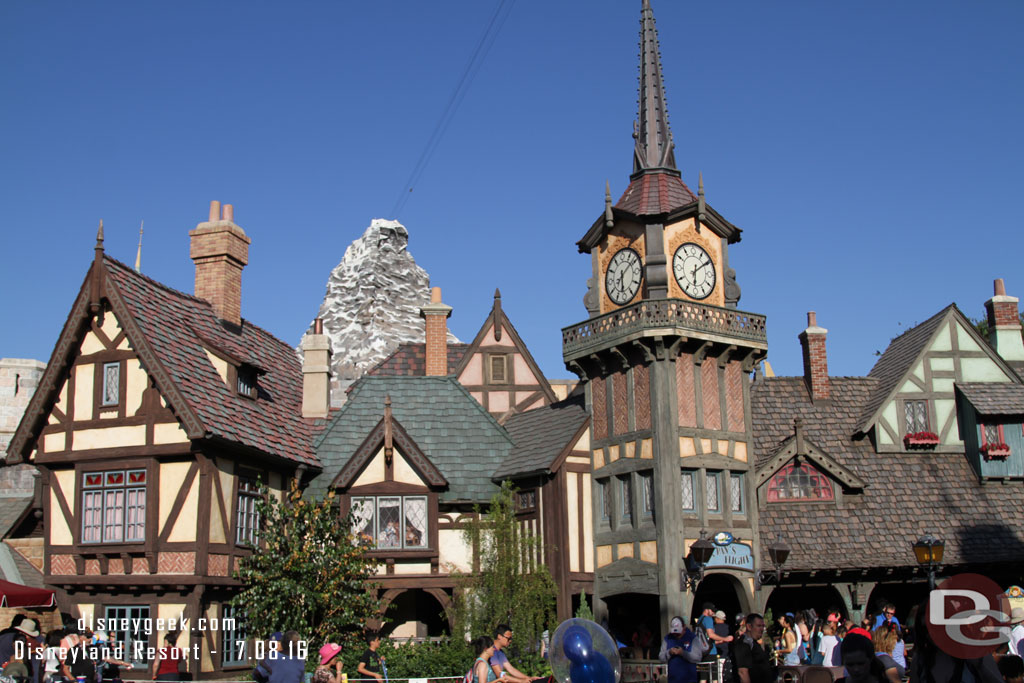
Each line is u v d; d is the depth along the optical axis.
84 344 21.81
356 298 110.12
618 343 23.61
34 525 24.14
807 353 28.20
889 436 26.75
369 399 26.91
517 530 23.23
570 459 24.25
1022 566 25.06
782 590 25.88
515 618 21.55
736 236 25.30
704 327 23.48
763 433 26.61
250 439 21.92
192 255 26.22
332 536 21.55
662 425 22.86
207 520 20.22
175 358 21.50
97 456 21.08
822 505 25.23
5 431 31.89
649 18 26.72
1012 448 26.33
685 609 22.16
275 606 20.16
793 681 12.00
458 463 25.53
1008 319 29.38
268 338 27.97
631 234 24.64
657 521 22.66
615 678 11.27
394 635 25.12
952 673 8.70
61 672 15.30
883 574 24.58
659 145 25.69
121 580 20.38
